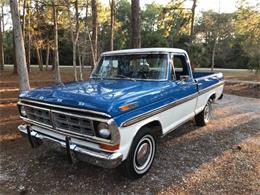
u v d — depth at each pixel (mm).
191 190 3777
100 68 5566
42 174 4227
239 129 6746
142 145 4098
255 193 3703
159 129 4480
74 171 4320
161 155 4992
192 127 6836
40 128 4289
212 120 7617
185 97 5172
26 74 6988
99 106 3383
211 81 6652
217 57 39375
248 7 17297
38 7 18484
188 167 4496
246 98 12438
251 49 20359
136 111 3746
